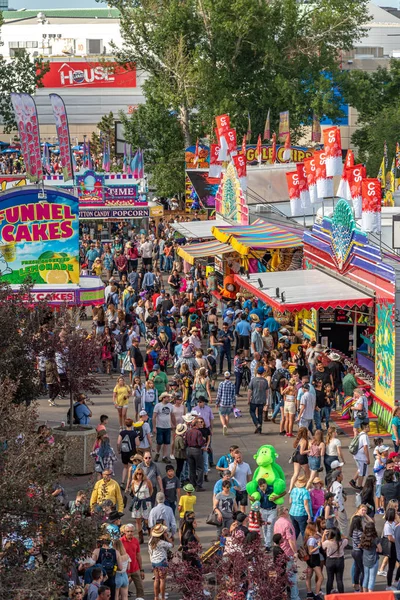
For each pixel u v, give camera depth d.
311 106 100.31
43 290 41.22
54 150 119.44
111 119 127.81
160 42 100.88
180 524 28.05
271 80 100.94
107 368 44.50
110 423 37.72
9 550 17.83
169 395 32.78
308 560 23.66
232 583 19.16
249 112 99.81
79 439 31.27
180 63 98.69
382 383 37.28
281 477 26.83
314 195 43.72
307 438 30.02
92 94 152.00
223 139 59.12
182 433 30.86
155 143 100.88
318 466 29.83
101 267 63.38
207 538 27.38
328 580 23.64
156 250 69.94
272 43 98.56
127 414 39.03
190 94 99.31
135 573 23.34
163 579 23.41
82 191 76.44
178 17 98.81
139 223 81.12
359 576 24.20
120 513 23.47
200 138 100.75
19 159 112.19
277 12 100.25
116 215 76.75
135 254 64.12
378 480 29.11
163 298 51.22
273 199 59.97
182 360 40.66
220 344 44.12
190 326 47.69
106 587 20.22
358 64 136.75
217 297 55.31
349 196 38.06
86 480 31.11
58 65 151.62
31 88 127.81
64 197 41.25
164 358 41.59
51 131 152.88
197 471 30.75
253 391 36.44
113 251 67.81
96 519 19.14
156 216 77.38
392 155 101.00
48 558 18.17
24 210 41.09
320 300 38.81
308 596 23.84
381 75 117.69
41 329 30.72
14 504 17.86
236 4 96.75
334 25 102.88
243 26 97.00
